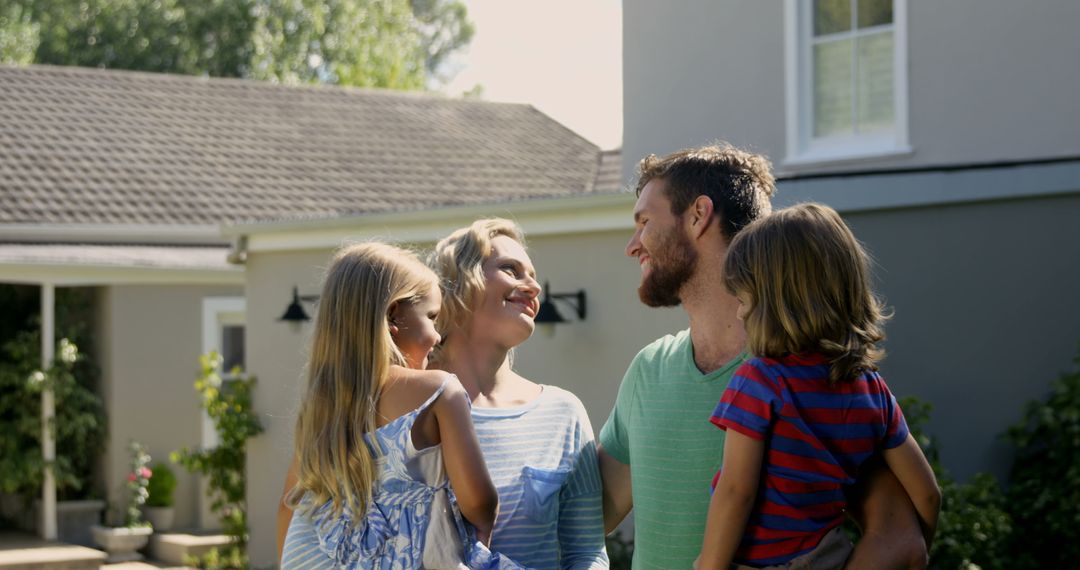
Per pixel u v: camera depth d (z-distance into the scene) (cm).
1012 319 740
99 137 1673
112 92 1820
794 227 277
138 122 1750
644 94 1100
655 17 1091
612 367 755
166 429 1344
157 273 1334
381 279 312
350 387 304
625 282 750
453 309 340
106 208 1504
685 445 309
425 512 302
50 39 3509
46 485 1272
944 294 723
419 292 319
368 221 920
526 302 347
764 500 275
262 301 1047
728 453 275
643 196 324
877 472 286
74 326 1350
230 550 1152
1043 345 746
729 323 310
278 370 1029
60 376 1284
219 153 1712
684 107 1070
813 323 273
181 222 1513
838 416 274
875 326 284
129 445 1312
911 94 934
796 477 272
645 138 1098
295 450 317
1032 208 749
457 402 304
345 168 1756
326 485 304
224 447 1091
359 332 307
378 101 2052
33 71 1820
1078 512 661
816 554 272
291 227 987
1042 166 747
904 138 934
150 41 3544
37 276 1263
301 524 316
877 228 708
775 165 1005
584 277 776
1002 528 635
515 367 823
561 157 1977
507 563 300
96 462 1344
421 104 2089
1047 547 681
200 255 1412
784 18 999
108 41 3534
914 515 283
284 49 3594
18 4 3519
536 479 322
